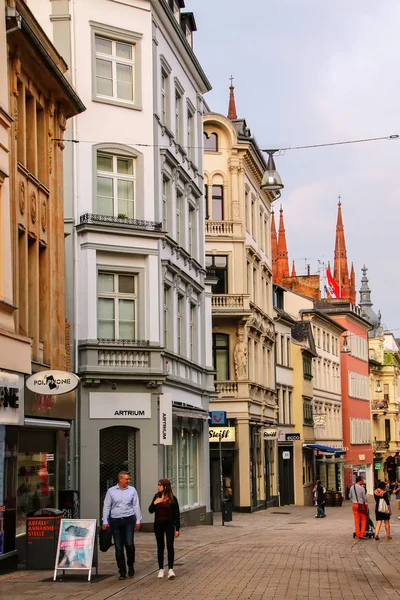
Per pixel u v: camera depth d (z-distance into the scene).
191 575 19.78
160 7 35.78
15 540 21.12
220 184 55.19
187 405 38.66
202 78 42.91
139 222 33.91
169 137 37.53
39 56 24.72
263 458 59.06
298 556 24.67
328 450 73.62
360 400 100.25
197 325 41.75
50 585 18.08
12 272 22.52
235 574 20.03
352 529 39.34
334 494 71.12
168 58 37.84
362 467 100.50
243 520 46.66
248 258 56.88
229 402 53.62
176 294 37.44
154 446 33.44
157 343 33.72
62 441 26.73
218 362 54.19
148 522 32.94
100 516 32.38
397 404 118.75
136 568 21.06
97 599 16.12
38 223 25.70
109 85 34.28
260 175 60.19
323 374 83.94
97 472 32.34
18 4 23.09
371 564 22.72
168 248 36.19
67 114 28.31
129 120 34.38
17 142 24.17
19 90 24.42
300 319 79.06
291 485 69.56
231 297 52.94
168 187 37.28
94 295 32.72
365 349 105.88
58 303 27.20
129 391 33.22
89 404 32.47
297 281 103.56
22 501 23.27
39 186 25.72
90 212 33.16
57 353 27.00
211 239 54.44
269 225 66.31
